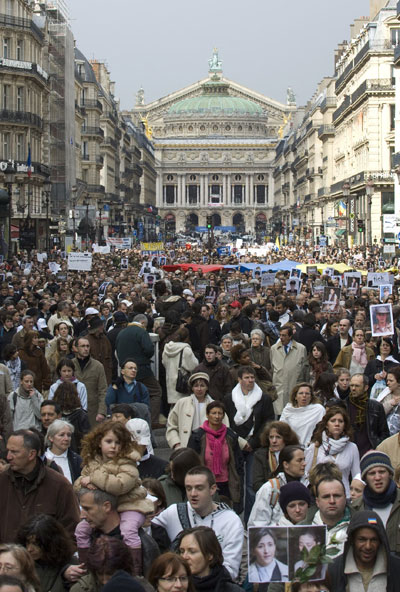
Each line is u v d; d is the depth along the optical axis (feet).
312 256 292.40
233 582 35.60
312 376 75.00
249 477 53.21
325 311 106.32
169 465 43.19
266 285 139.44
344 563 33.12
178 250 349.82
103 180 497.05
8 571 29.84
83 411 56.03
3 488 38.68
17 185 287.07
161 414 79.87
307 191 587.68
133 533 36.09
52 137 341.21
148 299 118.01
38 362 70.79
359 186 355.56
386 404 57.72
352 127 392.06
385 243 293.43
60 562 35.09
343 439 46.98
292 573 31.50
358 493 41.57
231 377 63.82
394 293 127.34
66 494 38.93
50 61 339.57
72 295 123.54
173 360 73.41
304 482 47.39
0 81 281.33
